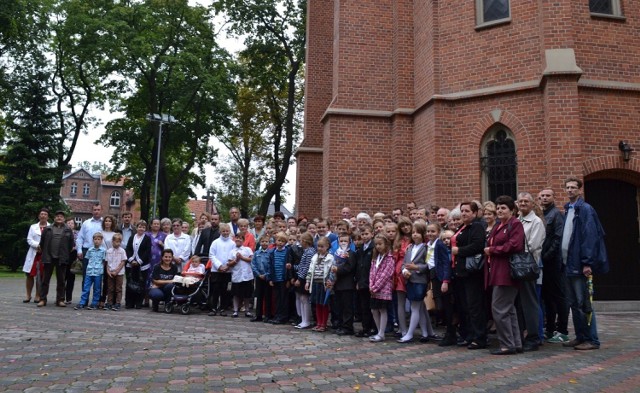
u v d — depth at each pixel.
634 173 11.34
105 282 11.59
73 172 82.12
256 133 32.44
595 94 11.34
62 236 11.40
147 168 33.44
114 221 11.91
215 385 4.74
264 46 28.44
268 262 9.75
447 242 7.54
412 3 14.59
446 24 12.89
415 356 6.32
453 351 6.71
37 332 7.73
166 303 10.88
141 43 27.64
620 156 11.20
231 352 6.40
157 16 29.19
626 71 11.63
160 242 12.08
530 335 6.81
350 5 14.81
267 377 5.08
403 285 7.68
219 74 29.56
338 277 8.23
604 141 11.21
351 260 8.18
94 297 11.23
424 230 7.63
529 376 5.23
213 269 10.65
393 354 6.46
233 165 34.59
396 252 7.78
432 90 12.85
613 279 11.46
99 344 6.82
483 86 12.14
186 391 4.52
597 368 5.59
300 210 18.55
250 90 31.77
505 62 11.88
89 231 11.95
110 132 33.22
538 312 6.93
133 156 34.31
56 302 11.44
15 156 29.34
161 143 30.81
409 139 14.04
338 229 8.53
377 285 7.57
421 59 13.77
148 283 11.77
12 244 27.83
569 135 10.52
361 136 14.32
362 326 8.49
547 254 7.31
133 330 8.13
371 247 8.13
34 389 4.55
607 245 11.52
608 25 11.73
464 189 12.16
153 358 5.93
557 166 10.53
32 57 31.77
